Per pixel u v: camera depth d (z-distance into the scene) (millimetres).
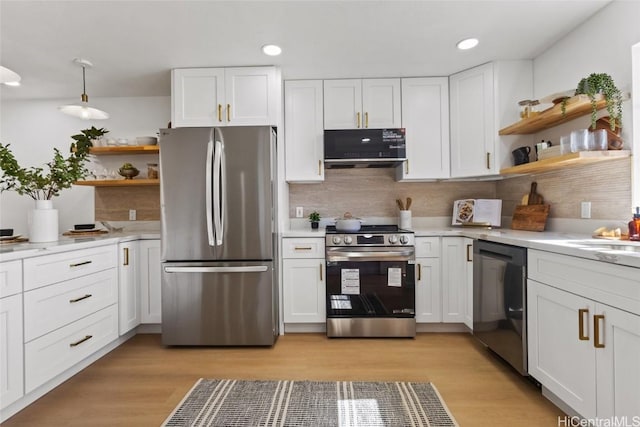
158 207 3297
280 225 2758
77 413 1689
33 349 1714
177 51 2434
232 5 1896
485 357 2299
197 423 1603
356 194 3324
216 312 2504
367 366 2178
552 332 1634
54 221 2156
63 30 2127
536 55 2574
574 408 1483
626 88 1803
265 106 2695
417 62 2674
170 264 2506
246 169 2477
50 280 1826
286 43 2344
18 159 3332
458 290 2705
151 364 2248
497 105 2656
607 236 1798
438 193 3303
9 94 3201
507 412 1666
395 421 1603
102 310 2270
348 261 2672
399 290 2664
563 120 2248
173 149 2486
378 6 1929
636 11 1738
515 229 2715
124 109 3332
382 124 2947
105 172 3160
